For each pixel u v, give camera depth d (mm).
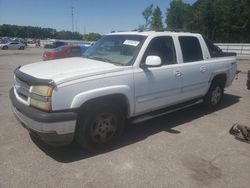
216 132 5461
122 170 3904
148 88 4855
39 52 35281
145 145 4734
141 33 5227
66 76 3912
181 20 66625
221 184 3668
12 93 4586
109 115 4434
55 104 3781
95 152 4402
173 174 3848
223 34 51750
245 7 47031
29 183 3529
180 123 5922
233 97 8602
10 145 4562
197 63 5953
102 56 5145
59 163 4039
